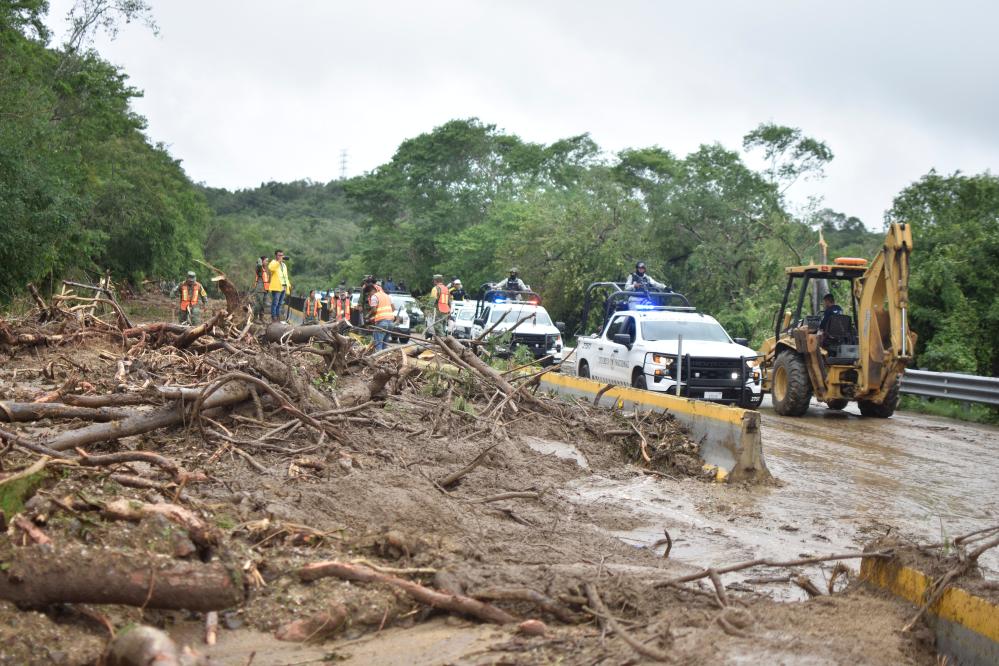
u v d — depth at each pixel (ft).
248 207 548.72
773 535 23.94
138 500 17.02
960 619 14.60
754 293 119.34
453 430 31.83
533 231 145.69
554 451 32.94
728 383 52.19
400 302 111.45
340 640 14.69
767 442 42.14
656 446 33.37
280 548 17.19
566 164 226.17
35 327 43.93
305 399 28.73
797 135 131.34
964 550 16.19
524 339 80.94
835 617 15.56
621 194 143.95
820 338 51.85
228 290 44.04
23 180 83.25
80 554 13.39
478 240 189.57
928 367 69.31
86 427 22.94
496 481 26.32
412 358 40.24
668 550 20.83
